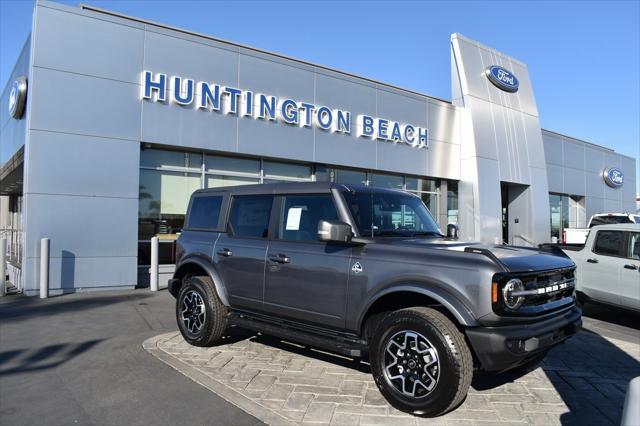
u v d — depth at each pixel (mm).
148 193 11297
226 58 11992
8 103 13125
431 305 4117
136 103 10680
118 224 10414
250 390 4426
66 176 9859
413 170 16062
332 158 13945
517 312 3693
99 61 10258
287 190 5219
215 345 5902
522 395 4414
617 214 16641
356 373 4906
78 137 10000
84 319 7465
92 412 3971
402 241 4445
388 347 4012
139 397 4285
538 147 19844
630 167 29609
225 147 11898
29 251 9492
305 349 5785
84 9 10289
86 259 10062
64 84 9859
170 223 11570
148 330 6773
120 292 10117
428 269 3922
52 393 4379
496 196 17641
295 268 4797
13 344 5988
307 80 13492
